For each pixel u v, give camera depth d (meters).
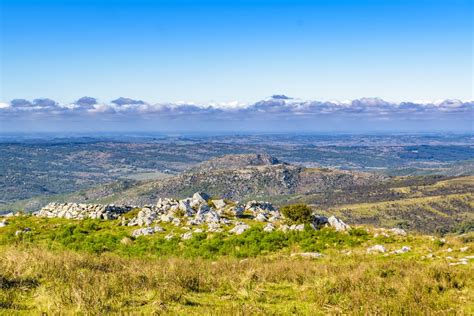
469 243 30.56
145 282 17.83
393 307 14.49
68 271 19.30
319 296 16.22
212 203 50.31
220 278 19.48
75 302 14.11
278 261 26.12
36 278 18.03
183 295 16.20
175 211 45.75
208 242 33.62
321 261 26.64
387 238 33.00
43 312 13.29
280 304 15.80
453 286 17.91
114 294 15.86
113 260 24.72
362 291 16.59
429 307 14.72
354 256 27.48
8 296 14.98
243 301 15.98
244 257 30.38
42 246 33.50
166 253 31.42
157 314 13.60
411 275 19.28
